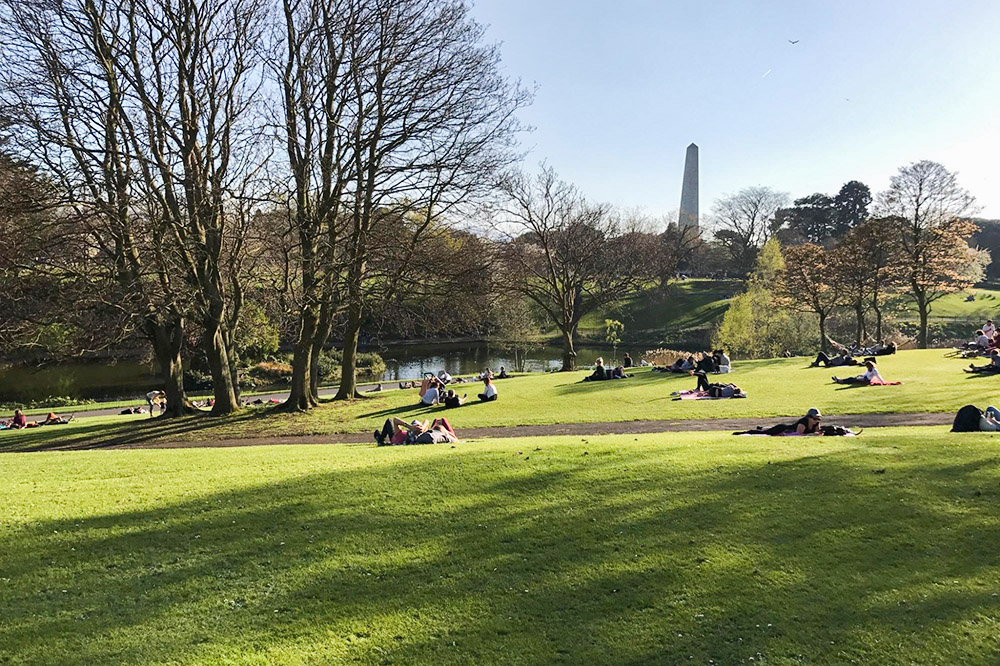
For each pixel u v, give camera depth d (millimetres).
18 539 8203
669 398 25281
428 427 16703
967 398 21375
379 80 27750
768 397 23969
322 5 26453
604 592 6598
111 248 25828
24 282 25391
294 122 26922
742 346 61875
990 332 35688
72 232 23156
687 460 11375
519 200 49938
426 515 8977
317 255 28594
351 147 29016
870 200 114688
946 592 6320
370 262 29625
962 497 8781
